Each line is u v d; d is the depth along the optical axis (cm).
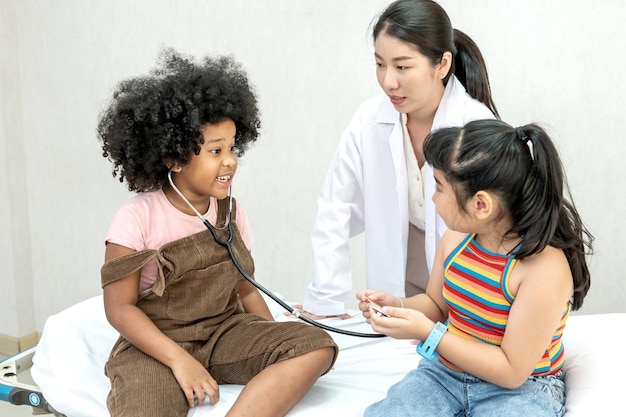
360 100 243
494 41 225
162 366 141
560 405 125
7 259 285
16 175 284
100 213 279
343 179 188
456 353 121
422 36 155
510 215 119
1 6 270
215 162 145
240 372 146
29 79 279
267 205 265
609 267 231
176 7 255
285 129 255
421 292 193
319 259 187
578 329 152
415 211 183
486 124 120
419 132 176
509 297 121
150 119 142
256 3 246
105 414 142
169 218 148
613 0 211
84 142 274
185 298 148
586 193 228
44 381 154
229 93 147
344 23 238
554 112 225
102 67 267
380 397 141
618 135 220
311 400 140
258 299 167
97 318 178
